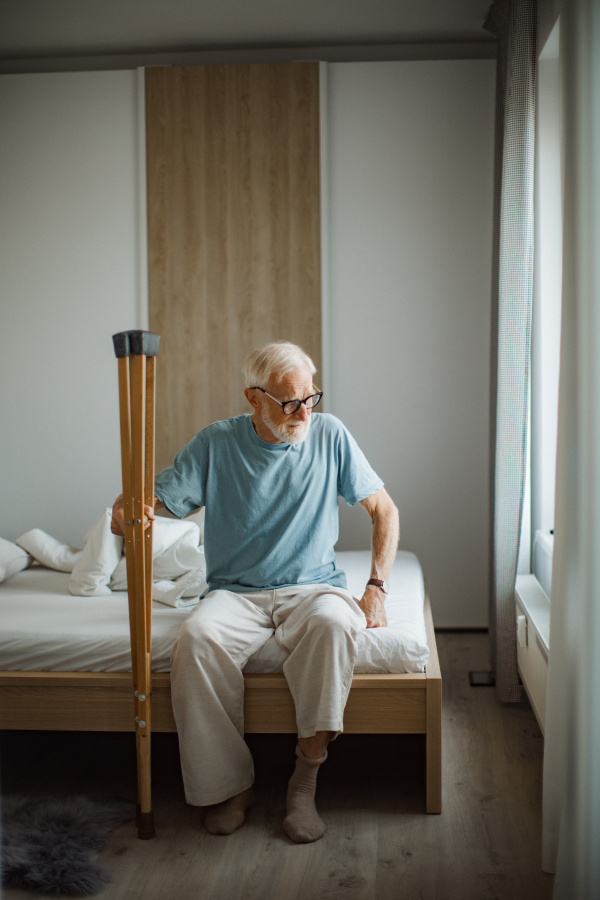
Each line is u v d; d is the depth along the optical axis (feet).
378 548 6.86
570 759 4.76
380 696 6.19
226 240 11.03
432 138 10.93
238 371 11.12
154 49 11.29
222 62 11.32
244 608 6.50
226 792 6.03
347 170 11.05
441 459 11.21
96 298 11.27
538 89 8.59
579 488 4.59
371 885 5.28
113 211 11.20
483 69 10.82
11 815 6.08
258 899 5.16
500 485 8.30
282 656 6.39
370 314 11.14
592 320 4.40
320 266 10.97
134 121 11.11
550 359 8.86
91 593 8.05
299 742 6.14
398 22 10.80
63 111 11.14
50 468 11.48
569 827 4.69
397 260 11.07
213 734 5.99
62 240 11.27
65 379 11.38
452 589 11.34
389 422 11.23
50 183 11.23
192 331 11.14
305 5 10.67
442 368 11.11
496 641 8.44
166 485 6.74
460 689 8.94
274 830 6.00
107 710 6.42
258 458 6.73
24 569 9.43
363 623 6.39
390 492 11.31
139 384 5.73
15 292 11.35
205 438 6.84
